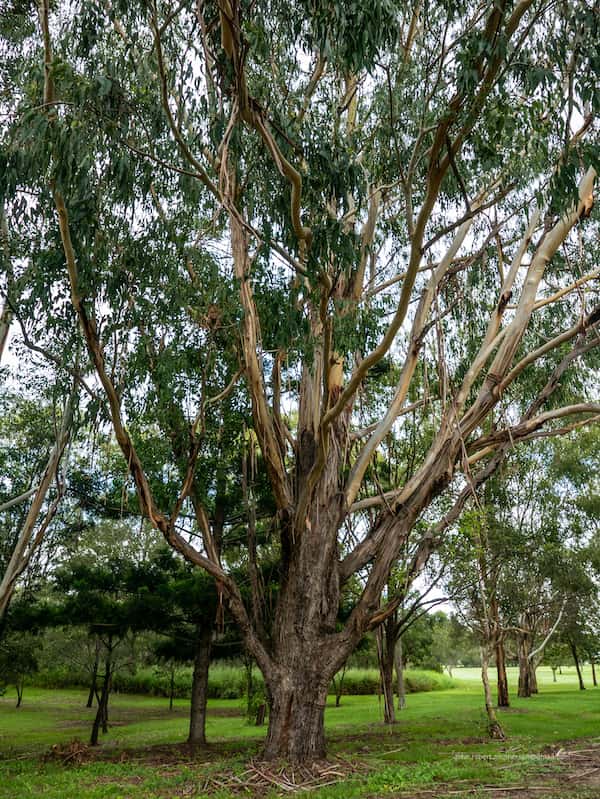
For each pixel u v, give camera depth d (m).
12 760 14.82
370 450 13.96
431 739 16.56
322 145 9.30
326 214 9.39
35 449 17.48
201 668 17.02
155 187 11.00
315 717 12.30
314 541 13.34
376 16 7.60
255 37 8.36
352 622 12.83
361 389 15.41
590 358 15.57
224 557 20.73
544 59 8.85
